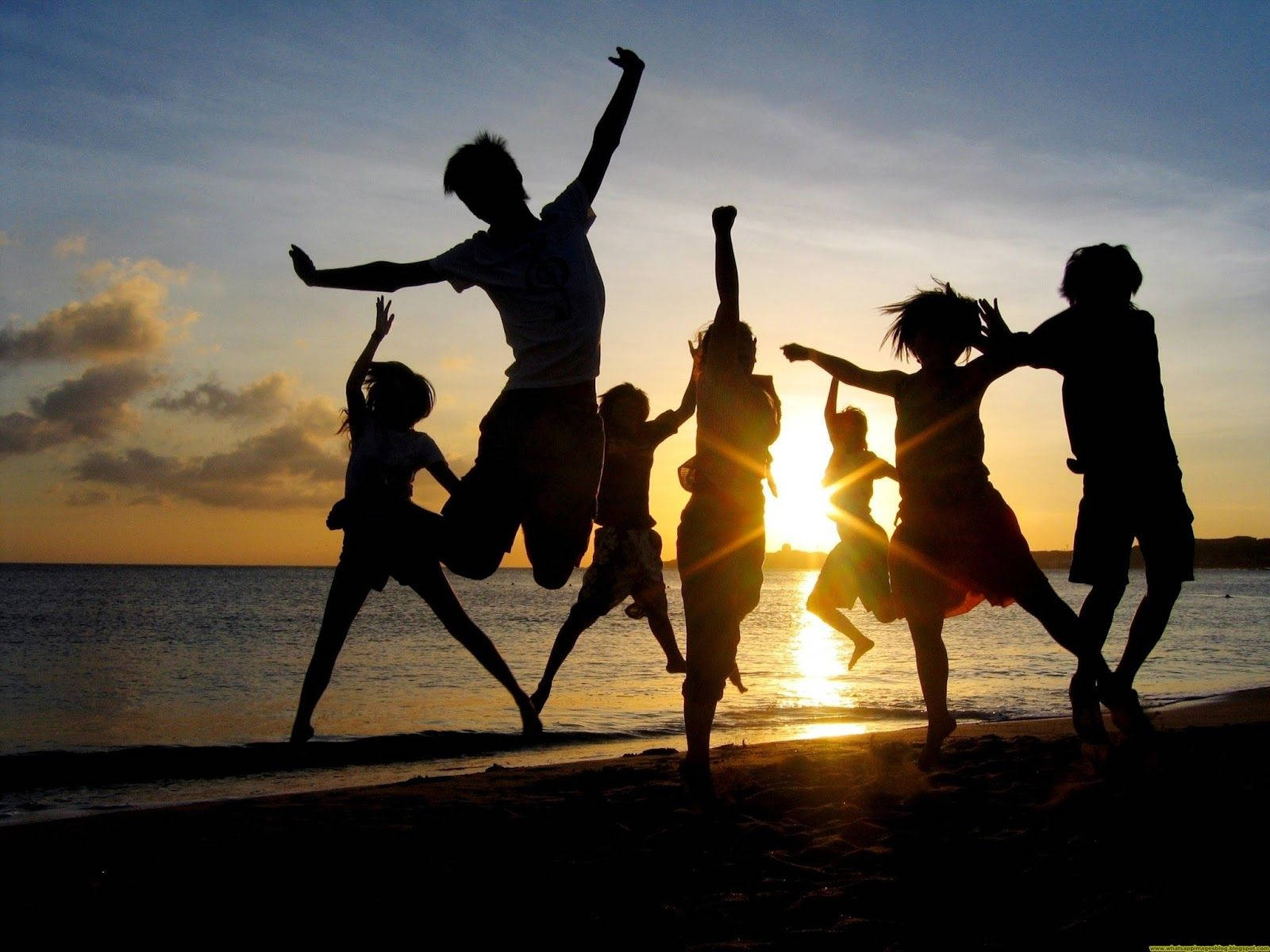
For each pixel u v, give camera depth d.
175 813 5.25
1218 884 3.44
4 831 4.82
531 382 4.05
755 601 4.95
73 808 8.04
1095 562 5.44
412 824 4.83
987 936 3.10
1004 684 17.34
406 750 10.89
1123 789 4.95
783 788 5.44
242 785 9.07
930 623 5.59
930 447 5.29
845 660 23.14
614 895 3.68
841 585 7.96
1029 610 5.28
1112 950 2.92
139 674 19.66
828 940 3.09
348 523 5.06
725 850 4.26
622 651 25.38
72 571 173.25
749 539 4.87
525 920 3.42
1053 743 6.82
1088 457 5.45
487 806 5.28
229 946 3.23
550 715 13.59
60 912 3.57
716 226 4.85
